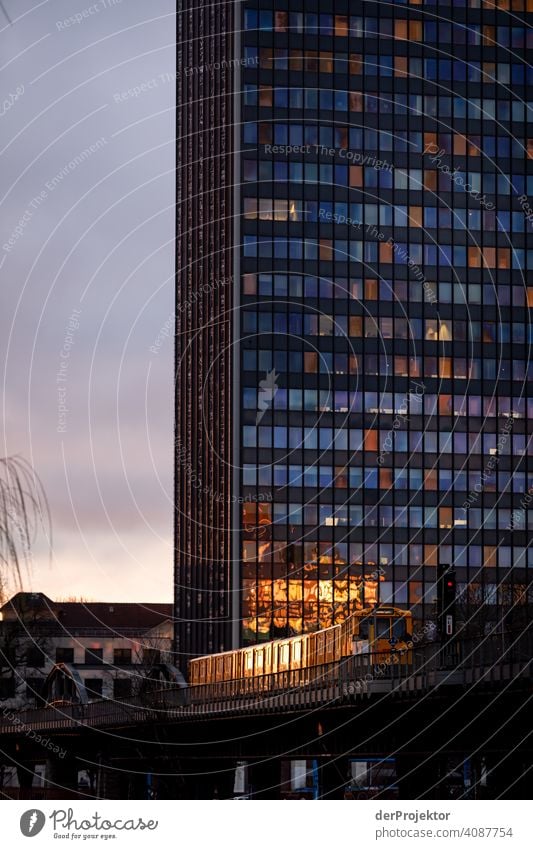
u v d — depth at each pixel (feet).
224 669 373.40
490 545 600.39
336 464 596.70
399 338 602.44
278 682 285.43
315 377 597.93
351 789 370.12
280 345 595.88
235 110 600.39
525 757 251.80
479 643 206.08
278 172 598.34
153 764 358.43
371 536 595.88
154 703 355.15
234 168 602.03
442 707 223.30
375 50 606.14
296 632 586.86
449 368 604.08
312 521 594.24
